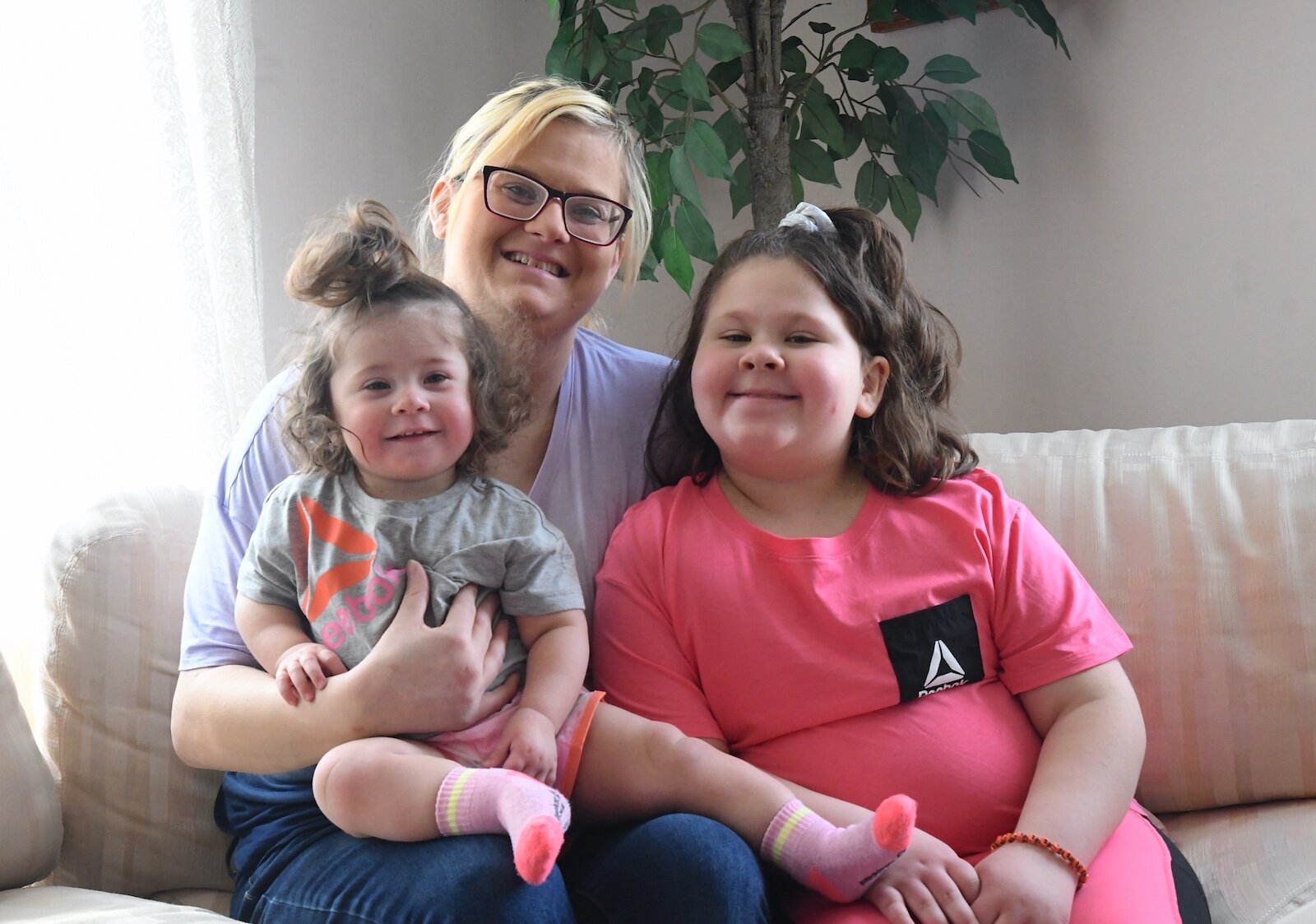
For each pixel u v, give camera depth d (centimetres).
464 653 104
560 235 125
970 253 221
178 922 98
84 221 148
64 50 146
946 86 219
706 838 95
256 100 187
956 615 118
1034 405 218
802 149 207
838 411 122
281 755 105
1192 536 133
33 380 145
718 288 129
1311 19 182
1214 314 196
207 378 157
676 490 129
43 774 115
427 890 90
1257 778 127
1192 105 195
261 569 114
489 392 118
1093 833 106
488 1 230
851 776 112
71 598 123
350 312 113
